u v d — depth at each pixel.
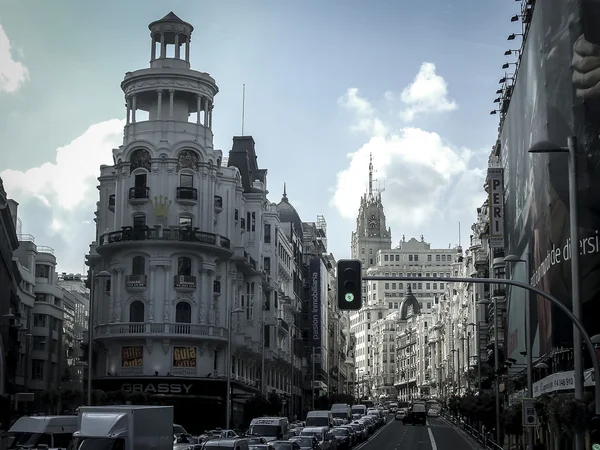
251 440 56.31
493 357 118.31
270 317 117.25
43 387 130.12
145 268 91.12
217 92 97.38
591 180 61.78
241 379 104.44
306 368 160.00
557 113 65.69
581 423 39.25
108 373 91.56
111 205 97.56
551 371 74.00
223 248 94.06
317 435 67.12
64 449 45.03
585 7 62.75
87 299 175.12
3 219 91.00
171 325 90.12
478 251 146.12
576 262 32.00
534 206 73.56
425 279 31.66
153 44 96.81
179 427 65.25
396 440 93.81
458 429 120.88
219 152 97.44
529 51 74.62
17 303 112.62
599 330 60.78
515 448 68.12
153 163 92.44
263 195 112.44
